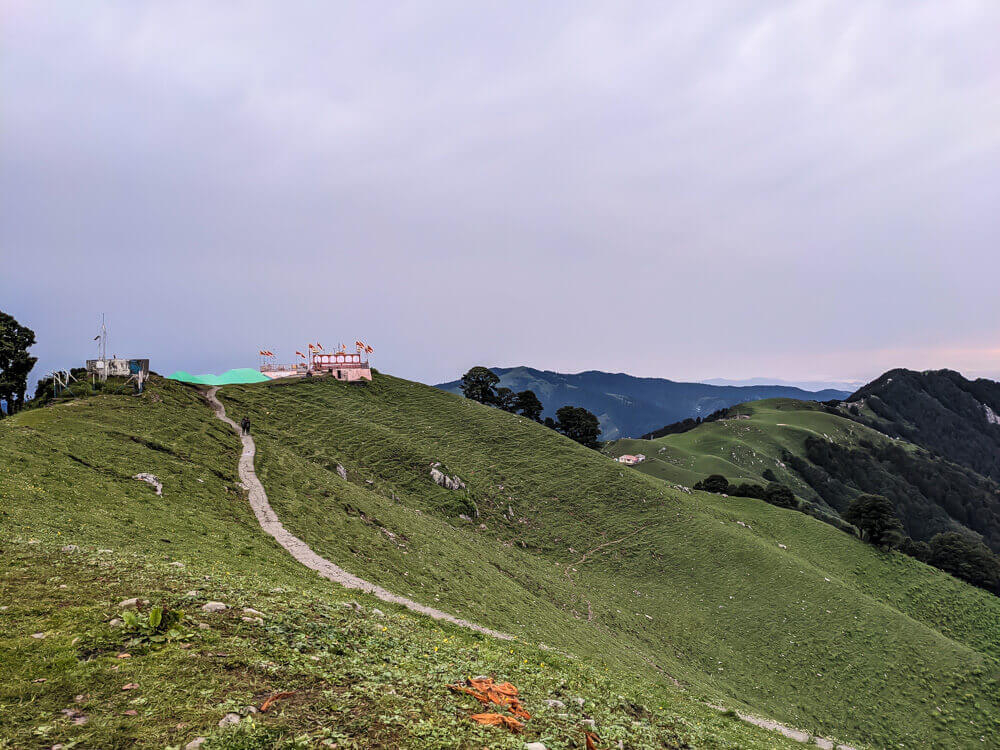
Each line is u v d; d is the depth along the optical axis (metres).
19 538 19.22
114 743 7.91
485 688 13.16
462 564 50.78
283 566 30.69
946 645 73.81
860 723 57.16
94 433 44.06
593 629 52.78
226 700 9.55
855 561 103.69
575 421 165.38
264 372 115.44
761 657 64.94
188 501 37.31
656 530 89.69
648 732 14.05
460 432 107.00
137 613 12.49
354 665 12.43
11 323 77.56
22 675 9.25
